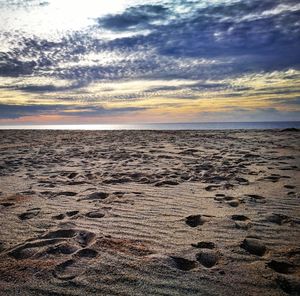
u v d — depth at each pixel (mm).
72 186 4621
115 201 3814
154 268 2168
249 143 10398
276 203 3568
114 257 2336
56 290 1921
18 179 5164
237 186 4418
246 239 2635
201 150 8773
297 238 2627
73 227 2965
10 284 1988
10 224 3057
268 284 1958
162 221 3100
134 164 6551
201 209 3447
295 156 7059
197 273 2105
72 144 11844
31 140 14250
